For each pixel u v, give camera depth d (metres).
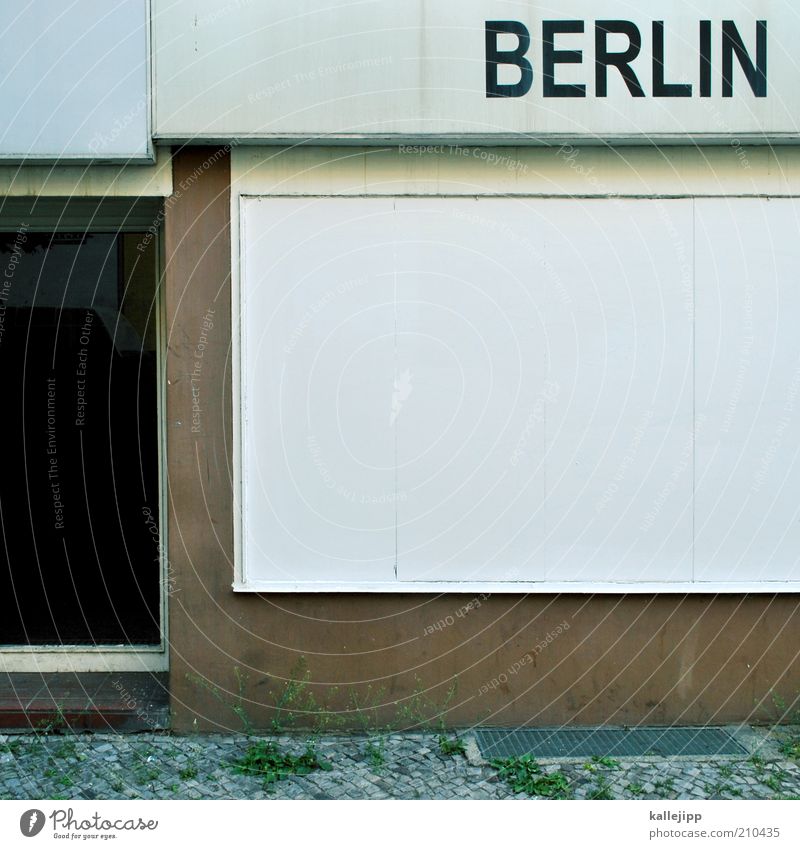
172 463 3.89
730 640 3.95
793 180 3.86
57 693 4.11
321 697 3.93
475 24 3.70
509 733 3.89
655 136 3.74
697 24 3.71
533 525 3.92
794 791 3.40
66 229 4.32
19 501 4.44
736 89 3.72
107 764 3.62
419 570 3.92
